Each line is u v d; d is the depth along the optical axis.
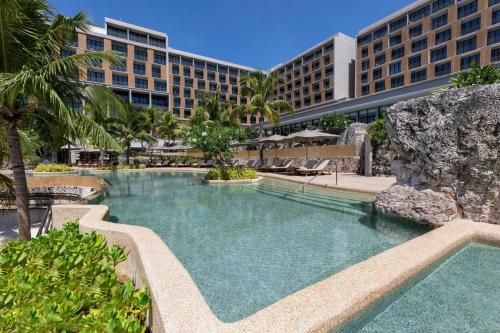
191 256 4.32
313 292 2.34
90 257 2.90
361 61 46.47
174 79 54.78
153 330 2.25
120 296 2.18
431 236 3.88
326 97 50.97
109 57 6.23
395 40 41.66
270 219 6.67
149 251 3.20
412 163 5.66
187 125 34.69
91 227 4.36
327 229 5.75
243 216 7.03
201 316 1.97
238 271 3.76
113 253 3.10
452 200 4.91
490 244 3.96
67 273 2.56
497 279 3.08
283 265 3.95
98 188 12.09
